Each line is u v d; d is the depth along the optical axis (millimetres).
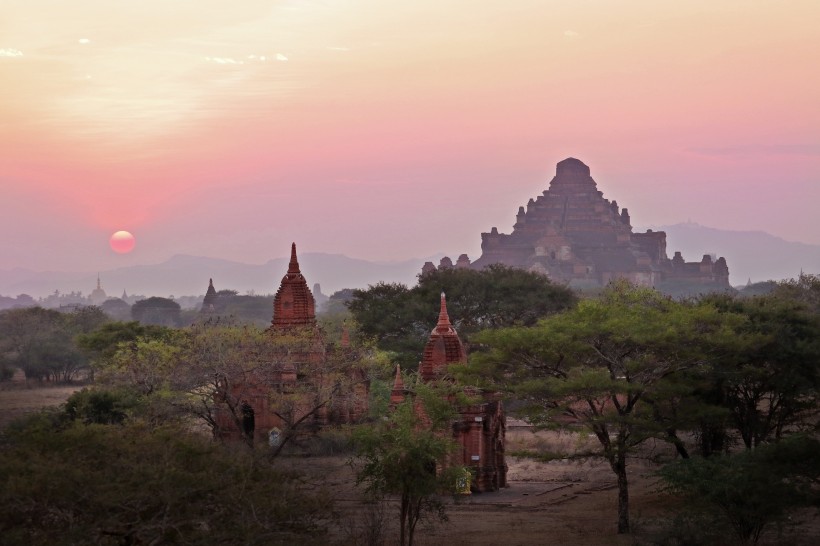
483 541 51719
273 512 36938
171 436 41031
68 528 34562
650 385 56938
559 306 123062
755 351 60656
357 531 51812
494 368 59094
